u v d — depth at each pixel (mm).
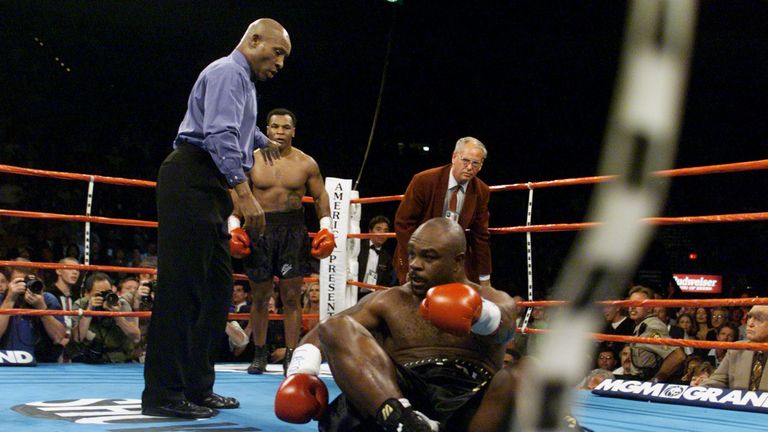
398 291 2088
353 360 1811
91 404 2939
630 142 255
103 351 5090
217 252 2830
